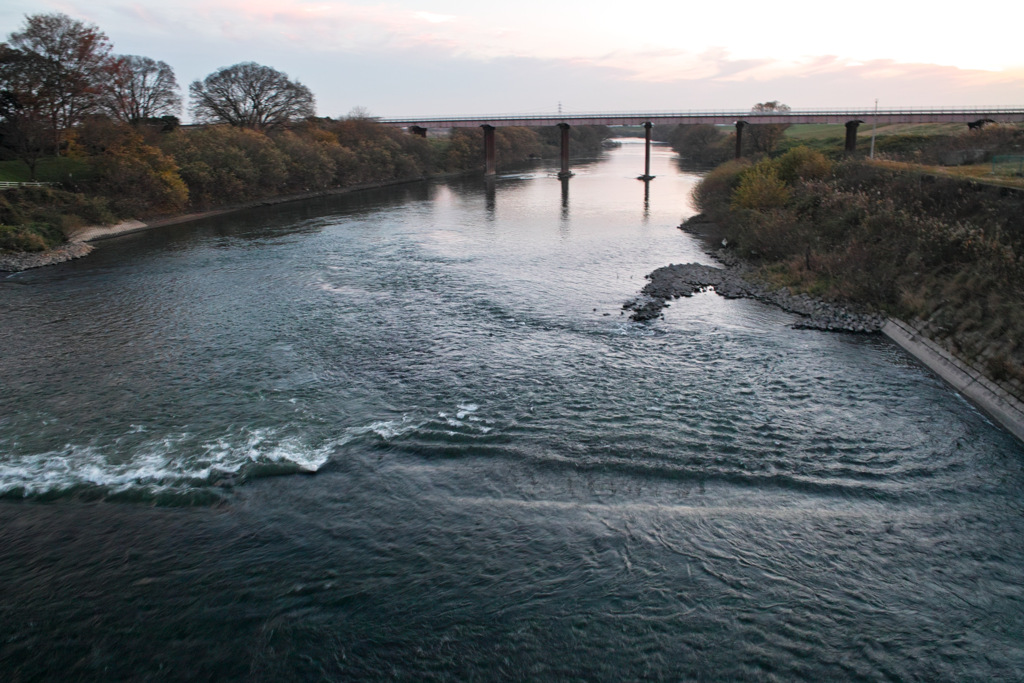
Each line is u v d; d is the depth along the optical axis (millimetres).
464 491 19078
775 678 13000
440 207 87438
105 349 30938
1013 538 16859
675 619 14453
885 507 18156
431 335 32531
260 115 118312
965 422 22875
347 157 110625
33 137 68062
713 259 50906
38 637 14039
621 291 40906
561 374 27281
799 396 25016
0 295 41344
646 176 126062
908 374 27078
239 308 37875
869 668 13164
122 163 71375
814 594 15102
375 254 54562
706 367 27891
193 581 15648
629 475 19703
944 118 107500
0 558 16406
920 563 15992
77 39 75062
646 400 24688
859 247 40125
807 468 20016
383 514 18109
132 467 20375
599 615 14602
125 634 14133
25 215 56812
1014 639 13781
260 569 16031
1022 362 24375
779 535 17031
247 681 13039
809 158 63000
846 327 32469
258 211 83688
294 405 24641
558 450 21125
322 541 17047
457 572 15906
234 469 20234
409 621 14469
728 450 21031
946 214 40688
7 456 21000
